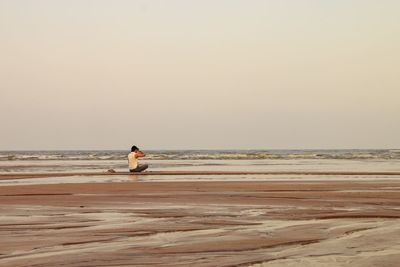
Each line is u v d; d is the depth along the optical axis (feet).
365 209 48.03
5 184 79.92
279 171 121.29
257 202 54.49
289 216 43.06
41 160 244.01
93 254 27.22
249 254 27.22
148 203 53.42
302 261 25.43
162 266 24.47
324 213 45.06
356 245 29.63
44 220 40.57
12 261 25.61
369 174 108.78
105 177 98.78
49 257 26.53
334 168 141.18
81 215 43.73
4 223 38.91
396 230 35.17
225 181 86.17
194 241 31.12
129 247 29.17
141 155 111.75
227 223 38.96
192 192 65.87
